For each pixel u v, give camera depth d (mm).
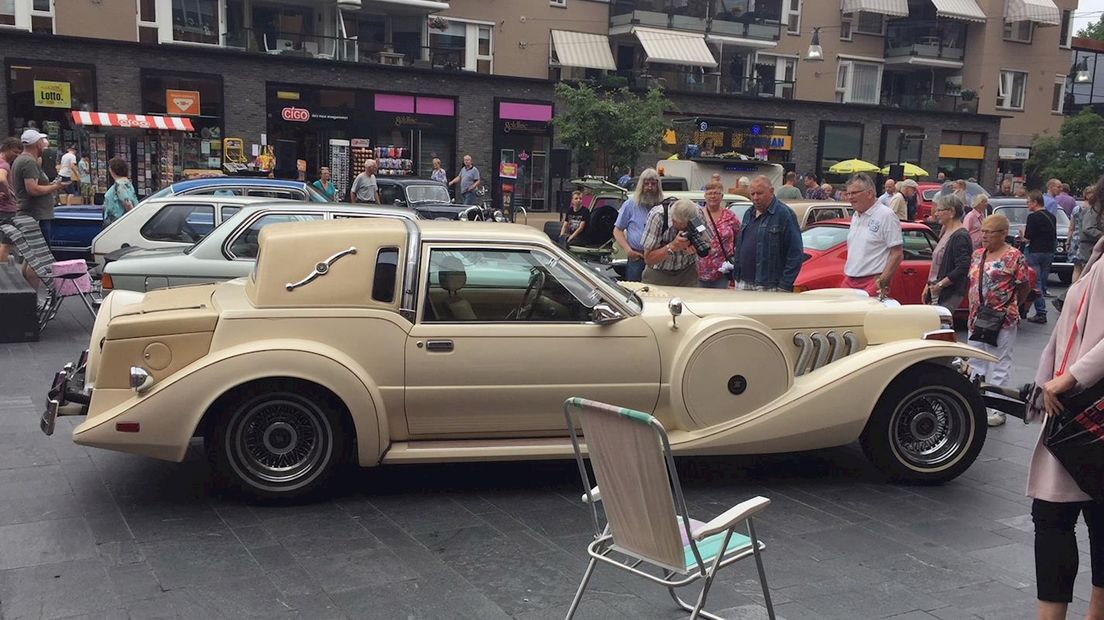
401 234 5152
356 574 4203
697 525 3562
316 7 29609
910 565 4441
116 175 12359
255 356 4836
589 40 33562
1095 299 3225
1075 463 3168
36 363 8359
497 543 4609
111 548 4426
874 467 6016
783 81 36688
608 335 5273
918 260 11477
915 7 40250
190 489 5293
